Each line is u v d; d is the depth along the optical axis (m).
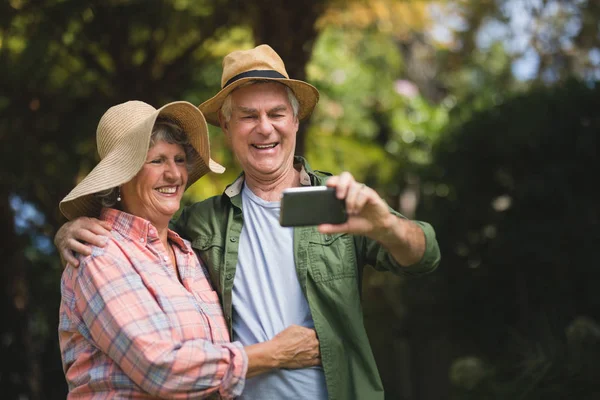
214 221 2.85
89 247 2.51
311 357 2.61
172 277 2.59
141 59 5.80
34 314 7.84
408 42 11.08
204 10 5.35
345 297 2.65
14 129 5.56
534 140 7.19
